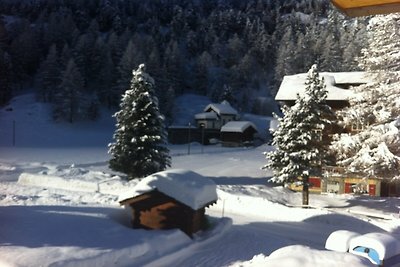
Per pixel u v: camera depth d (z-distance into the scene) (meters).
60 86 91.75
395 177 28.55
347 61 116.62
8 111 91.56
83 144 78.19
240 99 122.88
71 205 23.06
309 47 134.75
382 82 29.30
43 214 18.42
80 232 16.05
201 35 160.75
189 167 48.84
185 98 121.00
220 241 18.75
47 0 167.12
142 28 166.88
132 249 14.89
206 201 19.31
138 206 18.66
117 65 116.19
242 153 67.44
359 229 23.41
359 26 132.50
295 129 30.11
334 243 9.30
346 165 31.52
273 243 19.02
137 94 32.28
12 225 15.91
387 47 28.45
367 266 4.84
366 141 29.08
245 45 153.75
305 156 29.66
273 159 31.66
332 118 31.69
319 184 36.88
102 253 13.80
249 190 34.09
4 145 68.94
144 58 106.06
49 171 34.72
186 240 17.77
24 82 111.00
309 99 29.75
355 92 31.55
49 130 85.19
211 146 83.12
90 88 108.69
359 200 33.19
